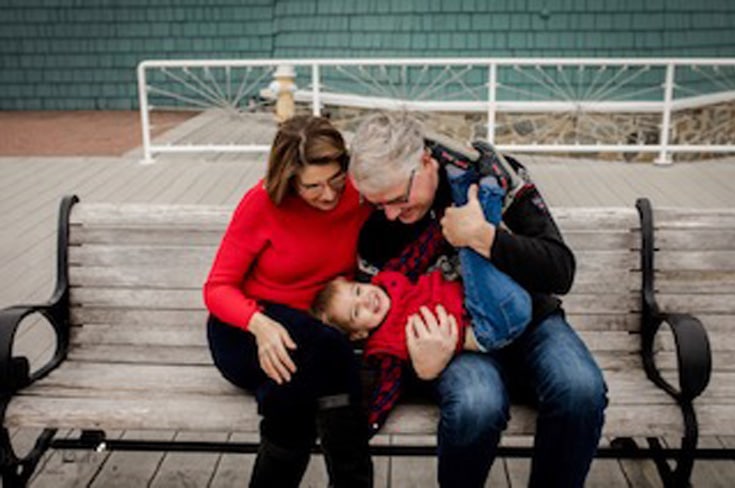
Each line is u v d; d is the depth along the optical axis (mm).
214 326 2348
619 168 7949
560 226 2674
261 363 2135
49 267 5066
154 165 8172
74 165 8227
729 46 10078
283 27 11227
